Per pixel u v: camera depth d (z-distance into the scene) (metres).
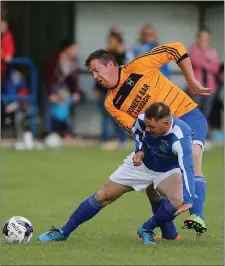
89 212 23.69
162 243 23.62
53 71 51.88
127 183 23.25
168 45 24.56
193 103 24.69
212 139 55.38
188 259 20.53
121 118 24.61
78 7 55.91
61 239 23.91
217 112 55.56
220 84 54.81
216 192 36.44
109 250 21.78
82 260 20.25
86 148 51.97
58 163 45.09
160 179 23.00
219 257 20.94
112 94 24.61
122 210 31.50
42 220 28.91
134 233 26.22
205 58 51.12
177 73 57.44
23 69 55.00
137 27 56.94
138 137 22.70
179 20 57.53
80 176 40.47
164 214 23.19
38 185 37.53
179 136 22.19
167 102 24.42
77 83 52.81
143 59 24.41
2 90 51.38
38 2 55.34
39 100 55.25
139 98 24.41
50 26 55.62
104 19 56.41
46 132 52.69
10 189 36.25
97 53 24.31
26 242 23.30
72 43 51.97
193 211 23.67
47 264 19.77
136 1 56.75
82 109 56.41
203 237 25.41
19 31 55.28
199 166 24.17
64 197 34.34
